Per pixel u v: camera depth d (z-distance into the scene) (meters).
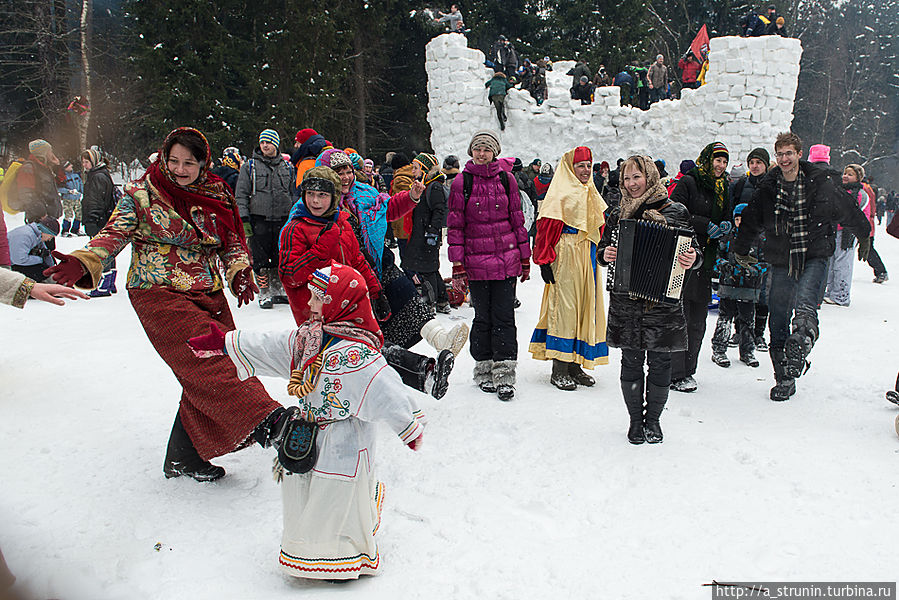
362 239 4.61
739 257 6.35
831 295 9.67
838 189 5.46
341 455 3.06
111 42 29.91
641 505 3.80
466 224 5.60
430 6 28.02
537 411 5.24
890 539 3.40
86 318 8.22
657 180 4.55
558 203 5.67
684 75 21.53
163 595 3.02
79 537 3.44
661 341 4.47
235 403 3.66
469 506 3.82
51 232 9.02
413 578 3.17
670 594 3.01
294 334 3.13
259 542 3.47
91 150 10.13
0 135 28.09
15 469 4.16
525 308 9.26
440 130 20.53
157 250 3.89
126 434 4.71
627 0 28.59
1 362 6.22
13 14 27.39
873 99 53.81
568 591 3.04
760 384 5.96
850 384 5.82
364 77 27.39
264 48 23.22
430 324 4.48
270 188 8.62
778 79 17.41
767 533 3.47
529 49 28.72
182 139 3.85
